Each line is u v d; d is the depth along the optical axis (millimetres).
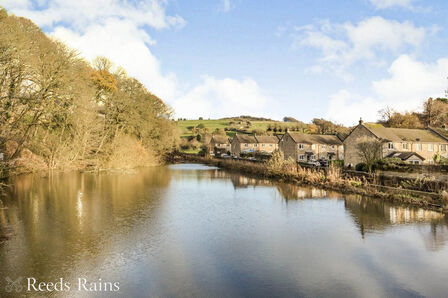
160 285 10531
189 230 16906
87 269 11594
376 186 28500
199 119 174000
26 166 34656
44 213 19250
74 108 36156
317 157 66062
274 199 26438
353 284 10953
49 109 30750
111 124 49156
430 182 23938
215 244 14781
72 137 42000
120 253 13273
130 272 11477
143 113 52812
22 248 13445
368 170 34906
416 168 30078
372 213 21391
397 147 45000
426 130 52094
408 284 11016
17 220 17594
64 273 11195
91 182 32656
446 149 48781
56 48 31297
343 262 12875
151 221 18344
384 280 11305
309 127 129125
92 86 42938
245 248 14320
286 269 12094
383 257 13461
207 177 42250
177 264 12320
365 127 46281
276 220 19422
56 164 38469
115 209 21016
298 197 27438
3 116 25422
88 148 42781
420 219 19734
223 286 10586
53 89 30203
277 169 41031
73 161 40500
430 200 22875
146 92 58875
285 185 34969
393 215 20891
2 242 14117
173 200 25062
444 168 27594
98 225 17125
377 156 37188
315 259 13148
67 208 20719
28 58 26422
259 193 29469
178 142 73062
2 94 25500
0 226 16422
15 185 28609
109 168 44469
